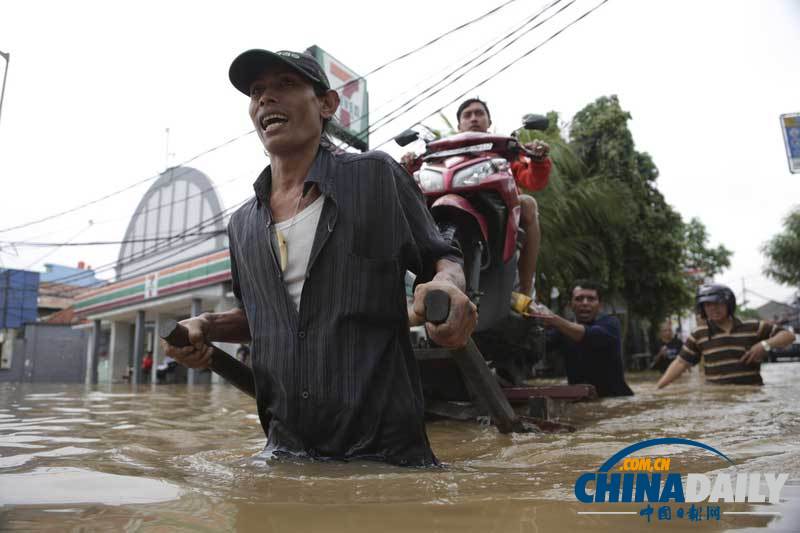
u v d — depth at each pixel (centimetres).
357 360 150
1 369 2447
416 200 169
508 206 291
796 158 945
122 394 585
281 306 158
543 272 1243
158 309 1933
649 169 1697
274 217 168
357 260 155
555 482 112
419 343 310
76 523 81
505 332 305
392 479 117
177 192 2061
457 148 301
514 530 77
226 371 173
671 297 1652
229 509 90
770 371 970
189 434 220
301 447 149
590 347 400
